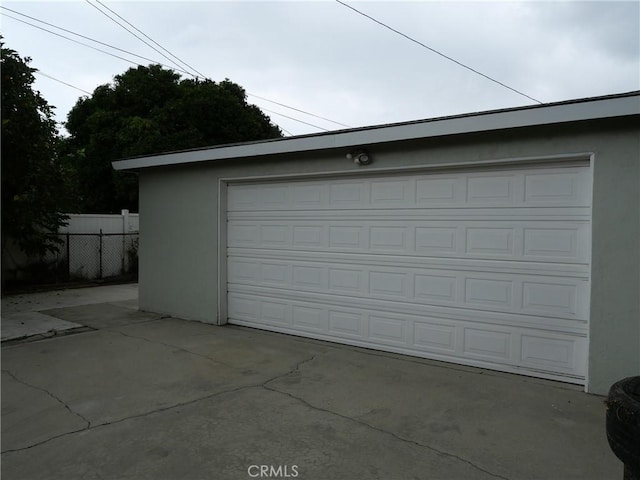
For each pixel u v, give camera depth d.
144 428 3.70
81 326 7.42
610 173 4.34
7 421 3.84
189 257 7.93
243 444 3.42
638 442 2.07
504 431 3.63
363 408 4.08
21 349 6.09
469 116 4.78
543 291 4.86
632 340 4.26
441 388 4.58
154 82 19.27
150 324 7.60
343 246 6.27
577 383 4.69
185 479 2.96
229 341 6.47
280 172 6.71
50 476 2.99
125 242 14.10
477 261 5.24
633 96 3.98
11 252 11.64
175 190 8.09
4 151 7.86
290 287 6.84
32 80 8.45
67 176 9.78
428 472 3.04
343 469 3.07
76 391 4.54
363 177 6.07
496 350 5.14
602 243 4.39
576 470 3.06
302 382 4.77
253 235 7.26
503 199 5.07
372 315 6.04
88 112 20.62
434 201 5.52
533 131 4.73
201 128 18.94
